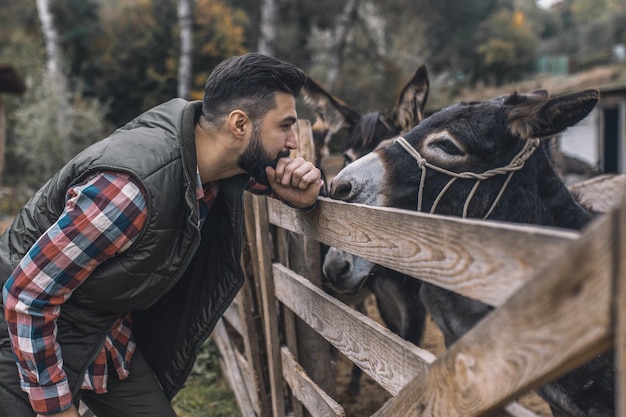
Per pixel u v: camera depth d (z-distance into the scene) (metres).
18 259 1.69
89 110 17.22
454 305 2.33
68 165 1.62
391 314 3.47
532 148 2.22
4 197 13.88
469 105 2.28
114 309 1.69
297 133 2.76
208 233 2.01
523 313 0.90
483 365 1.02
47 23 17.25
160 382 2.11
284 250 2.55
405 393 1.33
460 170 2.21
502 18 34.84
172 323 2.06
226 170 1.77
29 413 1.67
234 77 1.62
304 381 2.27
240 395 3.41
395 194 2.22
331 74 16.30
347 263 2.38
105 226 1.50
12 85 13.46
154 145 1.61
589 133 16.98
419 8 30.08
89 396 1.93
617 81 16.19
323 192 2.55
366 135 3.55
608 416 1.90
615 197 3.44
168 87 21.48
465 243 1.07
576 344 0.81
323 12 23.56
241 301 2.85
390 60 18.28
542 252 0.88
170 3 22.33
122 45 21.86
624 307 0.72
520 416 1.08
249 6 25.69
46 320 1.54
